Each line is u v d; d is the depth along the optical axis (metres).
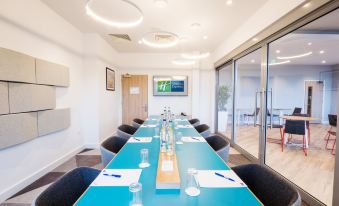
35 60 2.81
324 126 7.19
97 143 4.64
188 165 1.61
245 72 8.18
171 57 6.44
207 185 1.25
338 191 1.82
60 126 3.49
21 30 2.61
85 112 4.59
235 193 1.16
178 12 3.32
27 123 2.66
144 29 4.17
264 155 3.30
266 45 3.12
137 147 2.14
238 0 2.92
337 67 7.29
